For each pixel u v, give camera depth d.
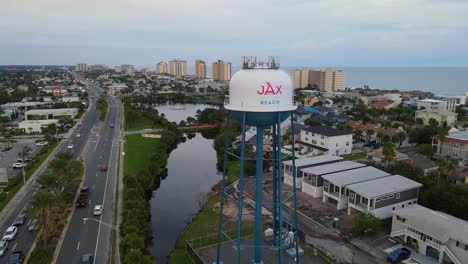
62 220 53.19
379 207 56.06
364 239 51.62
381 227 54.94
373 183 59.78
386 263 45.25
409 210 51.81
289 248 48.12
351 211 60.22
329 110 163.75
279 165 37.72
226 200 67.12
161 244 53.44
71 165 68.88
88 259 44.56
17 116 162.75
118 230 53.75
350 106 184.62
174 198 72.75
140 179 69.75
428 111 136.75
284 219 58.47
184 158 104.62
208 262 45.19
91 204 63.16
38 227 49.50
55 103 179.88
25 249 48.16
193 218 61.53
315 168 69.56
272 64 38.41
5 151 100.69
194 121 152.75
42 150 99.62
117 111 179.25
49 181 57.06
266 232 51.06
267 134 98.19
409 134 110.75
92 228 54.38
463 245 43.44
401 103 174.12
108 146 106.56
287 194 69.12
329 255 46.50
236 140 107.56
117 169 83.62
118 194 67.94
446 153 92.56
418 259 45.66
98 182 74.62
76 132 126.81
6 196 65.50
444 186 60.88
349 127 116.50
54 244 49.28
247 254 47.19
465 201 55.16
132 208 55.19
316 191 66.81
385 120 134.62
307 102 196.88
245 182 76.56
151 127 138.50
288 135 107.25
